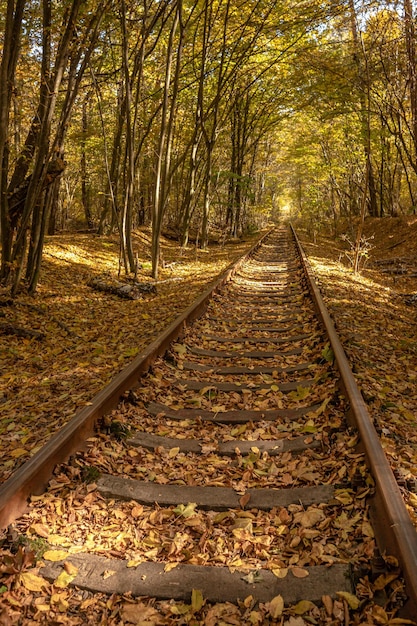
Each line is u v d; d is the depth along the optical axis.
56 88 8.33
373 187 28.05
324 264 16.02
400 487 3.17
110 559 2.69
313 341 6.66
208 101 21.53
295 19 14.95
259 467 3.68
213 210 36.69
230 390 5.20
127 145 12.26
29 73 9.94
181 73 17.41
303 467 3.58
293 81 20.77
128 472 3.57
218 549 2.79
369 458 3.17
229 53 17.47
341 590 2.42
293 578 2.52
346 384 4.37
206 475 3.58
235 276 13.23
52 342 7.23
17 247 9.13
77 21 8.53
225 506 3.19
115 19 11.44
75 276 11.73
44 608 2.36
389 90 19.00
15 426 4.41
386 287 12.73
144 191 26.42
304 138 27.84
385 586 2.36
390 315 9.33
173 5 11.30
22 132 16.62
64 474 3.32
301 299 9.95
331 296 9.85
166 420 4.50
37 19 9.72
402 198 33.59
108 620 2.32
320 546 2.72
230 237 28.84
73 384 5.35
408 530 2.43
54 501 3.07
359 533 2.78
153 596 2.46
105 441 3.87
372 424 3.62
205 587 2.50
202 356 6.39
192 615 2.34
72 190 31.20
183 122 21.62
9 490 2.89
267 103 26.00
